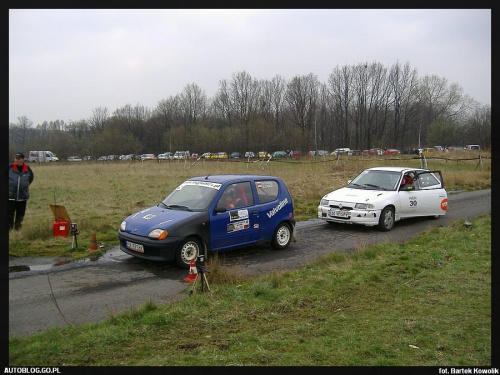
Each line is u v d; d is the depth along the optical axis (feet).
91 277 23.03
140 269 24.68
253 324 15.89
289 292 19.27
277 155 194.80
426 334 15.02
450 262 24.17
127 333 14.82
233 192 27.86
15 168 32.99
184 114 282.36
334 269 22.67
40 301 19.11
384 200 36.17
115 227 35.91
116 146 233.35
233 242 27.14
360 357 13.38
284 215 30.07
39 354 13.38
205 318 16.29
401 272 22.40
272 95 272.31
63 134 255.50
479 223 35.14
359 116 267.59
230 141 214.69
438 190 41.52
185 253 24.79
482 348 13.94
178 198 28.14
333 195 38.37
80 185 74.08
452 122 220.84
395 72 252.42
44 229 32.60
